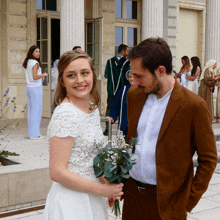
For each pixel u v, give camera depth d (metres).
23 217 4.11
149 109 2.35
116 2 13.76
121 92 5.04
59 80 2.16
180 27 15.78
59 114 2.02
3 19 11.55
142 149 2.32
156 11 10.53
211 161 2.17
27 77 7.60
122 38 13.88
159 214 2.22
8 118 11.52
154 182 2.31
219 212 4.31
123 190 2.50
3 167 4.50
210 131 2.17
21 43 11.72
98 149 2.12
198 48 16.38
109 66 7.91
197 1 15.83
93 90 2.21
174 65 15.06
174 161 2.21
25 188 4.41
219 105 11.21
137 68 2.16
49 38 11.14
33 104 7.56
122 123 5.03
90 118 2.14
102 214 2.19
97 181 2.17
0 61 11.68
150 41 2.17
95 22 11.87
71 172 2.03
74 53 2.10
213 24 12.66
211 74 10.63
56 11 12.45
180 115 2.17
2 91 11.67
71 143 2.02
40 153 5.84
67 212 2.07
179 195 2.23
